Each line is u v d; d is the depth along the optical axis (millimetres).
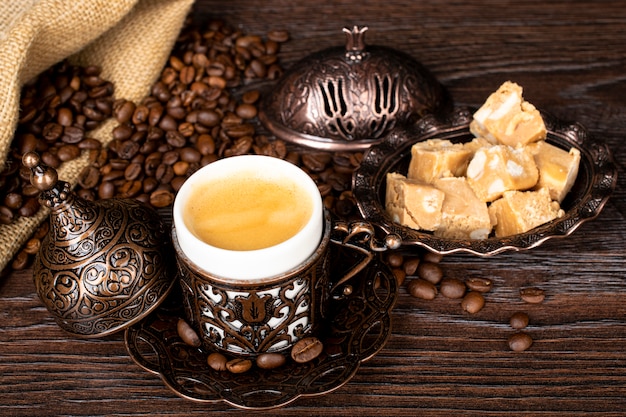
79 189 713
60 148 710
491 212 666
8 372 620
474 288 650
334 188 704
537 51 821
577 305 646
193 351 606
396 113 731
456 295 648
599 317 641
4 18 708
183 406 605
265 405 570
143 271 608
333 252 634
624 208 695
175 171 715
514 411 602
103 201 623
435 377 615
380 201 672
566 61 811
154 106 744
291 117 740
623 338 631
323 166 714
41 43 711
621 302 647
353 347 597
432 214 652
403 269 658
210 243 570
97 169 709
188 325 605
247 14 857
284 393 576
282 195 589
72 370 621
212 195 588
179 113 742
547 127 698
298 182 590
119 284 605
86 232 604
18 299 655
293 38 833
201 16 852
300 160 721
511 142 687
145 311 612
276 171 592
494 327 638
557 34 837
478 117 692
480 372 618
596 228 685
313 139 734
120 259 605
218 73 778
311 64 743
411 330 636
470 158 682
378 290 635
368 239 598
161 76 777
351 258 634
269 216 581
